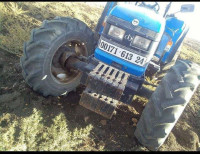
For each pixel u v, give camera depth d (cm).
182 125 397
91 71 286
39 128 303
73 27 331
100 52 321
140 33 295
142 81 309
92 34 374
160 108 273
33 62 309
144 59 305
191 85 274
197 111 466
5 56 438
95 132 326
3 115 308
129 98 296
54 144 276
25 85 372
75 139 299
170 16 488
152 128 280
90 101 279
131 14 299
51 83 333
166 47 477
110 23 305
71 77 368
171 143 351
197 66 303
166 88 277
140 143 325
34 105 340
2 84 368
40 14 645
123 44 305
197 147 362
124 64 312
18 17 584
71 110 352
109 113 279
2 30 516
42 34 306
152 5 406
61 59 340
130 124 360
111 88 273
